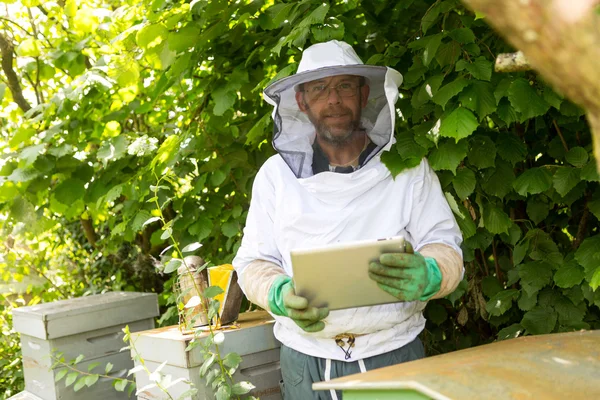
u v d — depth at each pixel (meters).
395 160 2.13
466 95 2.20
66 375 2.85
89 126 3.57
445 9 2.49
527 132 2.84
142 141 3.08
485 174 2.51
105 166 3.43
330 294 1.80
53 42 4.29
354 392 1.32
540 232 2.54
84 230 4.96
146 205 3.26
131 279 4.90
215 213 3.17
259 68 3.20
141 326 3.11
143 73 3.72
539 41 0.70
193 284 2.41
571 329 2.48
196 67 3.23
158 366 2.38
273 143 2.13
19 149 3.43
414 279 1.75
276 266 2.21
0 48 4.29
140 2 3.45
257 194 2.29
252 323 2.46
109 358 2.98
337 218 2.08
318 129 2.13
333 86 2.10
